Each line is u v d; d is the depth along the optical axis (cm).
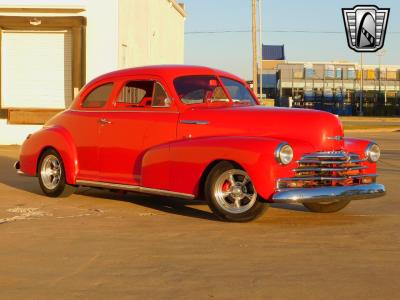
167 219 786
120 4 1984
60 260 586
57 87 2020
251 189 732
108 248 631
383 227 743
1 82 2012
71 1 1988
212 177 748
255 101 875
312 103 7238
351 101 7281
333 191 731
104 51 1981
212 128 775
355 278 525
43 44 2016
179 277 529
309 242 657
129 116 848
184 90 820
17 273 544
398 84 7306
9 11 1973
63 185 934
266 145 705
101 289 498
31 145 982
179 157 770
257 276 531
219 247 634
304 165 727
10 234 695
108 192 1025
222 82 847
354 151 781
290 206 897
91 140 889
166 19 2944
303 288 498
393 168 1501
